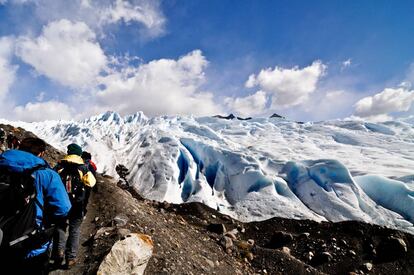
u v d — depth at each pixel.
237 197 27.48
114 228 5.51
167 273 4.63
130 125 66.75
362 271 12.38
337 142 44.16
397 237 14.54
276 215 22.25
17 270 2.08
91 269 4.00
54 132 67.62
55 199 2.38
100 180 9.40
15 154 2.31
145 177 34.88
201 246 7.99
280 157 34.03
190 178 32.88
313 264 12.91
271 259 9.76
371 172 26.89
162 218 9.07
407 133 44.34
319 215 22.33
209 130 46.59
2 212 2.01
